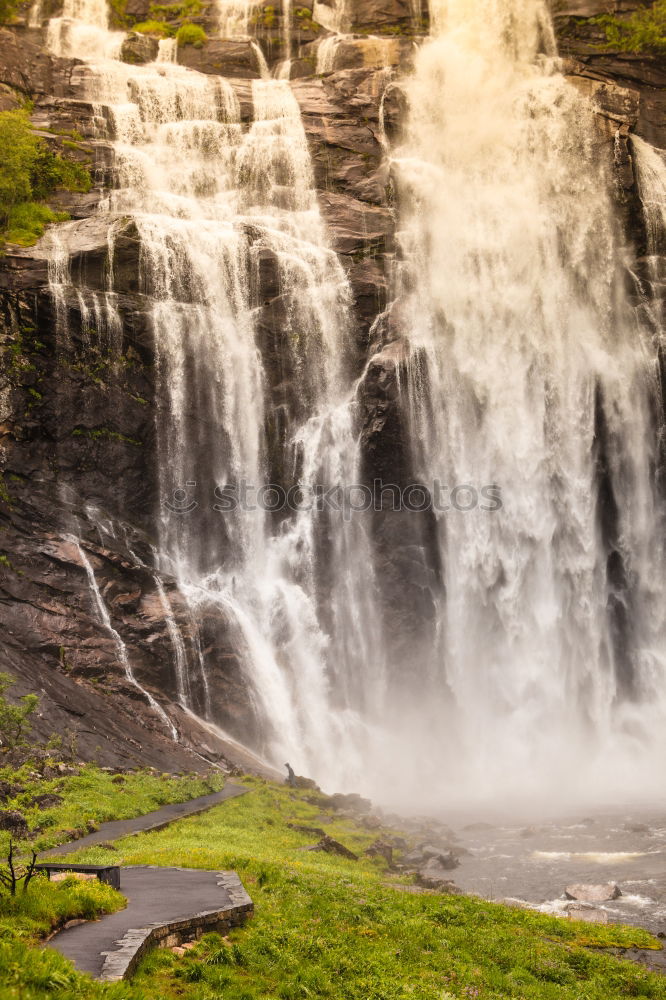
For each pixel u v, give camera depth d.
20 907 12.16
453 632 48.44
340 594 47.94
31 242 47.31
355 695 46.34
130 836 22.19
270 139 58.00
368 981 12.75
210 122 58.22
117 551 41.78
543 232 55.72
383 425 48.91
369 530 48.69
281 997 11.73
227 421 48.28
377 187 57.41
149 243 47.88
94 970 10.57
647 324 54.94
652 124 62.72
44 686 32.97
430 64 62.22
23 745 28.78
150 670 38.28
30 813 23.28
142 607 39.91
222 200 56.00
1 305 43.06
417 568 48.28
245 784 32.47
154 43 66.12
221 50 66.31
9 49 56.19
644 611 51.09
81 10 68.62
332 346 51.31
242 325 49.94
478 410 51.59
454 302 53.31
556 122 58.81
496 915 18.41
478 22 65.38
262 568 47.38
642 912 20.56
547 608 49.81
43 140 53.41
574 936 18.12
